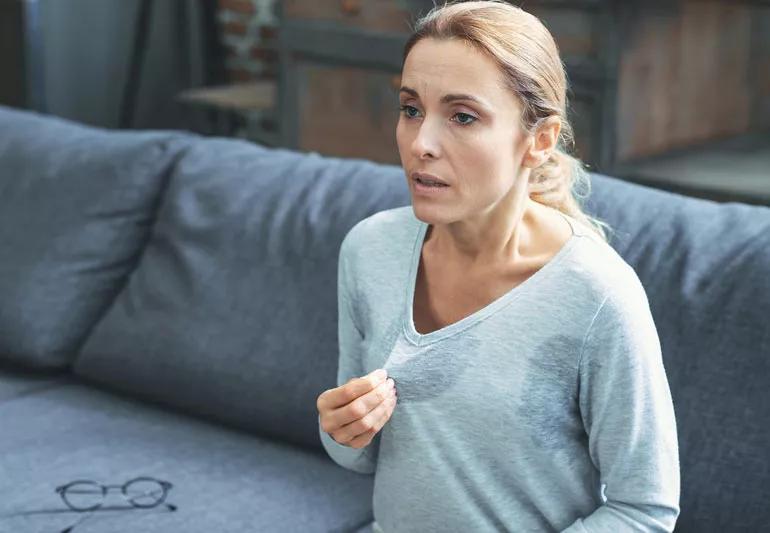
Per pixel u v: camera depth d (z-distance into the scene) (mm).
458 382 1271
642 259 1699
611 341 1218
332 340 1902
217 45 4734
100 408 2086
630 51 3008
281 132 3723
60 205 2277
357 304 1396
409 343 1307
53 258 2236
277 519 1720
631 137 3074
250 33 4641
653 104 3104
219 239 2068
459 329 1274
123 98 4621
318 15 3533
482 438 1273
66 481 1812
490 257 1281
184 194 2158
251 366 1946
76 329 2207
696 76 3180
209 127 4594
